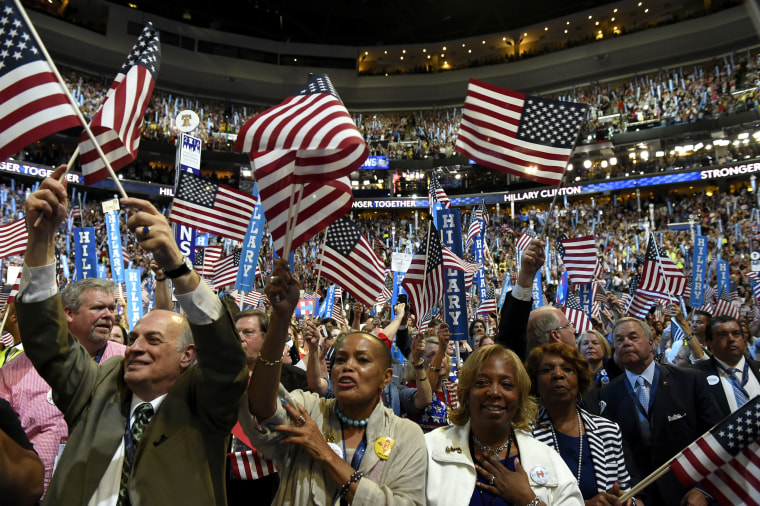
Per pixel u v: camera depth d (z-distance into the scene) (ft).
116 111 9.19
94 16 112.68
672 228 85.15
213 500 7.10
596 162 111.34
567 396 10.48
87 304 11.09
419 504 8.12
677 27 111.65
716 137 98.63
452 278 16.30
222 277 26.03
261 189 9.82
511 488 8.22
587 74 119.96
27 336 7.27
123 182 100.27
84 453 7.22
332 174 8.72
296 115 8.61
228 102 124.77
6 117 7.64
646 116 105.19
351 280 16.85
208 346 6.90
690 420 12.10
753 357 22.72
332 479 7.85
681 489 11.63
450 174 117.70
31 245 7.10
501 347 9.42
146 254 74.18
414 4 125.18
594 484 9.96
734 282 53.01
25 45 7.87
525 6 127.85
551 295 40.04
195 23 129.39
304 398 9.05
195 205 18.61
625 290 67.00
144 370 7.52
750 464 8.28
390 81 130.62
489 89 12.67
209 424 7.32
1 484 6.14
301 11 129.18
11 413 7.39
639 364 12.84
